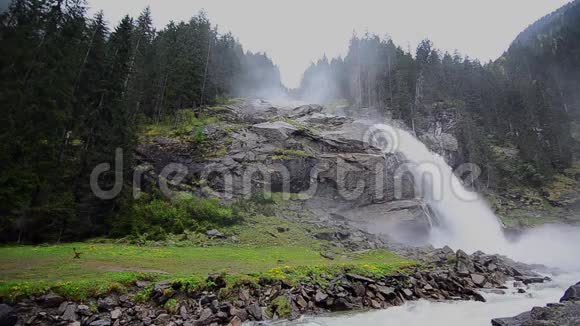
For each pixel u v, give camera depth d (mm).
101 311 12023
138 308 12320
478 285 19172
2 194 20828
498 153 61625
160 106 44156
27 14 25672
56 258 17016
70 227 24547
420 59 75438
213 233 25797
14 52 23953
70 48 27812
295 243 25734
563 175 58969
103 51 31344
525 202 52875
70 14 29266
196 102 50125
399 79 63406
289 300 14422
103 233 25797
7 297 11375
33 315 11156
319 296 14852
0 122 21859
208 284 13844
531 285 20047
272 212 31047
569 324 10672
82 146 28141
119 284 12977
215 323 12227
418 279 18391
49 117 24359
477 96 72562
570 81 86500
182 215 27219
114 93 29422
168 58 48625
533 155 59031
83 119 27812
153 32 54719
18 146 22266
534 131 63906
